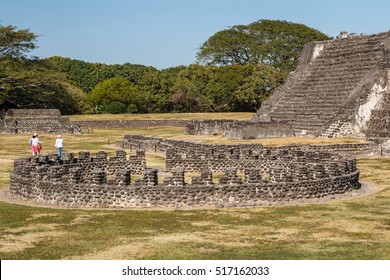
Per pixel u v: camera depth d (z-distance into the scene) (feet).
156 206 91.86
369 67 217.36
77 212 88.58
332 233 74.69
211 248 67.92
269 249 67.41
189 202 92.02
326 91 222.28
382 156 163.22
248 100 354.95
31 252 66.74
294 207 90.94
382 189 110.01
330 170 104.47
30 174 100.94
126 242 70.79
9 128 258.98
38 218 84.58
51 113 299.58
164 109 396.16
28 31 334.85
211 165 139.03
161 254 65.46
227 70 367.04
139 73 462.19
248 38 416.05
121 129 295.28
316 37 412.98
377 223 80.07
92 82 463.83
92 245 69.56
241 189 93.35
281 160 134.62
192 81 386.52
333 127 193.98
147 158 163.94
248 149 145.89
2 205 94.73
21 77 315.37
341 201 96.43
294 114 219.61
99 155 137.28
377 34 232.73
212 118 312.09
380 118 190.08
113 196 92.38
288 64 404.57
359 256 63.82
